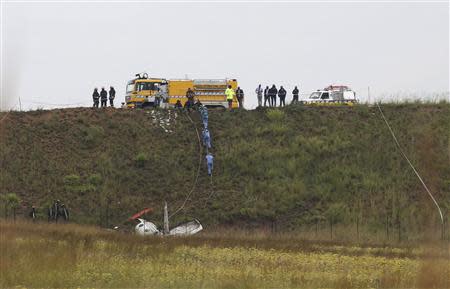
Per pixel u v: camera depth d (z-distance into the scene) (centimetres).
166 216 17438
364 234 17338
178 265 11025
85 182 19500
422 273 10006
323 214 18525
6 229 13212
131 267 10250
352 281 10119
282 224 18225
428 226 16375
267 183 19688
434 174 19100
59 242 12406
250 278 9650
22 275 9231
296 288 9444
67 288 9006
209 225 18162
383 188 19475
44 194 19075
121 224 18100
